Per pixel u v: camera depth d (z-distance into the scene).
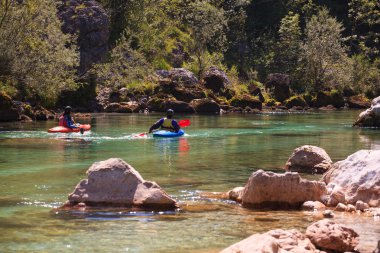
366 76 61.59
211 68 51.97
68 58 36.03
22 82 34.97
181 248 7.73
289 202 10.38
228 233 8.48
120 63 46.06
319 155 14.39
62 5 44.38
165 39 54.59
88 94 42.12
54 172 13.97
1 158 16.53
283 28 61.81
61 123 25.17
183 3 61.28
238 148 19.53
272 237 7.08
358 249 7.64
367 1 69.94
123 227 8.76
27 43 35.44
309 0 69.50
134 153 17.95
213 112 42.75
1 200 10.65
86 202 10.17
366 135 24.78
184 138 22.98
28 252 7.51
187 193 11.47
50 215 9.48
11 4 35.09
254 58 62.88
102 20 44.69
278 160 16.47
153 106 41.88
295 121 33.94
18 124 29.28
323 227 7.71
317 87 58.50
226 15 63.66
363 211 10.04
